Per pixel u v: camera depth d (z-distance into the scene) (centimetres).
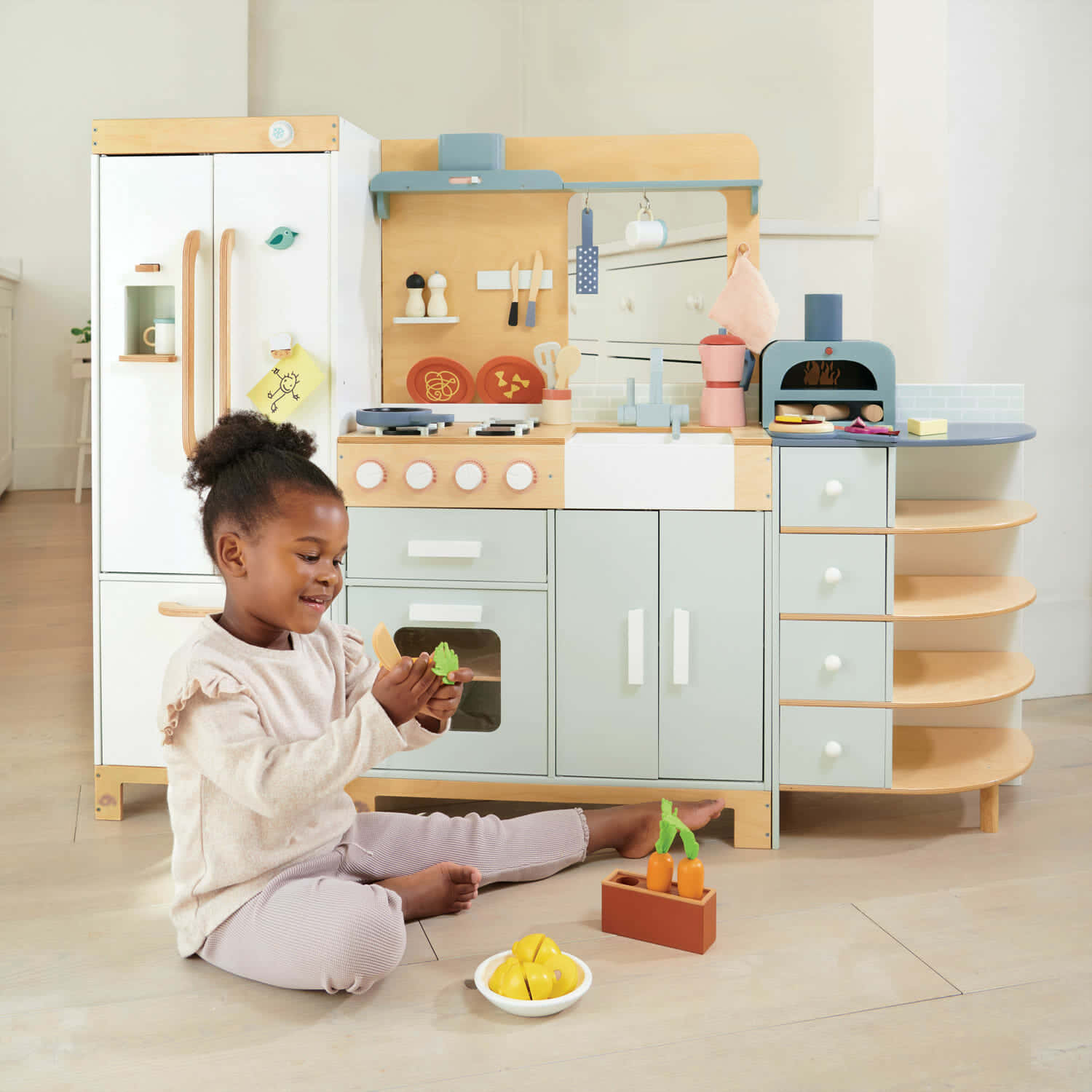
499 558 204
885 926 169
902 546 241
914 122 266
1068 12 261
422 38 486
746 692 202
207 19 551
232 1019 143
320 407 209
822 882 185
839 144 294
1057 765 242
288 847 154
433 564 205
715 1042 138
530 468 199
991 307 262
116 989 151
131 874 187
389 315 238
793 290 279
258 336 208
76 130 582
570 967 148
